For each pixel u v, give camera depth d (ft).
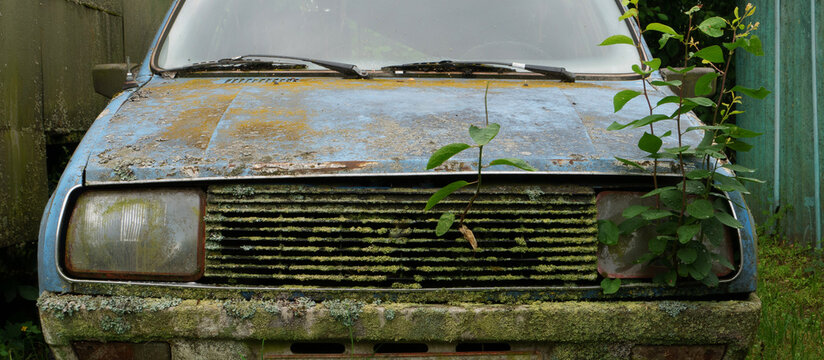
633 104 9.61
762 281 13.78
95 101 14.82
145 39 18.03
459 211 8.45
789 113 18.11
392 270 8.40
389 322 8.31
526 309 8.34
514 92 9.82
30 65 12.26
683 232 8.16
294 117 9.10
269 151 8.57
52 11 12.98
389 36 10.83
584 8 11.28
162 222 8.42
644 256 8.41
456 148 7.98
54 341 8.40
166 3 19.97
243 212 8.44
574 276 8.48
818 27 17.01
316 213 8.45
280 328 8.32
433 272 8.45
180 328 8.32
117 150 8.66
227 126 8.94
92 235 8.41
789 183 18.16
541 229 8.47
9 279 11.82
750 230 8.64
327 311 8.30
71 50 13.62
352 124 8.96
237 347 8.41
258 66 10.49
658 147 8.34
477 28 10.94
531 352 8.45
